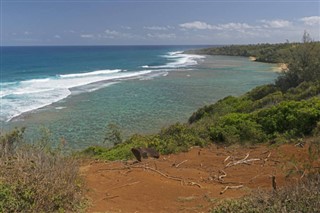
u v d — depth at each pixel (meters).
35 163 5.80
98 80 42.28
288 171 6.89
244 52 112.56
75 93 31.73
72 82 40.03
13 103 26.06
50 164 6.10
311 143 8.67
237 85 38.34
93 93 31.92
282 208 4.06
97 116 22.67
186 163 8.47
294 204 4.11
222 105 19.84
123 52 162.50
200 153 9.53
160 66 68.25
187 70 57.16
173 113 23.83
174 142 10.41
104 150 12.45
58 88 34.59
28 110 23.72
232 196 5.98
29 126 19.50
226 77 46.34
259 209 4.22
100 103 27.06
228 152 9.56
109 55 127.44
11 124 19.81
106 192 6.33
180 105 26.62
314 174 5.84
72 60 93.62
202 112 19.81
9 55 118.81
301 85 21.64
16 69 61.44
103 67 68.12
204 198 5.98
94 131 19.05
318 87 18.25
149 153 9.23
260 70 57.09
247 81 41.91
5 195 4.70
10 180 5.10
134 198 6.06
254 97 23.38
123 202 5.88
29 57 106.38
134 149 9.00
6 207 4.57
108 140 16.56
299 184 4.85
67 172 6.09
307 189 4.40
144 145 10.45
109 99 28.94
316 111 10.66
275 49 93.19
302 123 10.62
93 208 5.53
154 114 23.50
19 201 4.74
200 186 6.68
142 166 8.11
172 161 8.69
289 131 10.77
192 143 10.62
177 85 38.19
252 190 5.87
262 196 4.57
